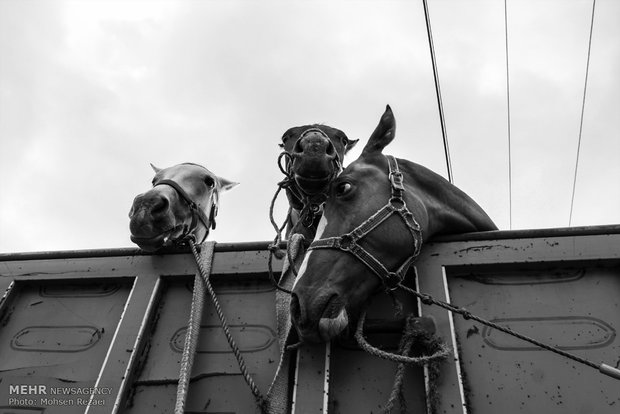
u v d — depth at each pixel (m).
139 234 2.18
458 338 1.74
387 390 1.62
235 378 1.81
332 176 2.04
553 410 1.53
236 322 1.99
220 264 2.15
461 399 1.52
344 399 1.62
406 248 1.75
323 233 1.78
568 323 1.71
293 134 2.34
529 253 1.85
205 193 3.22
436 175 2.16
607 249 1.80
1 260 2.43
